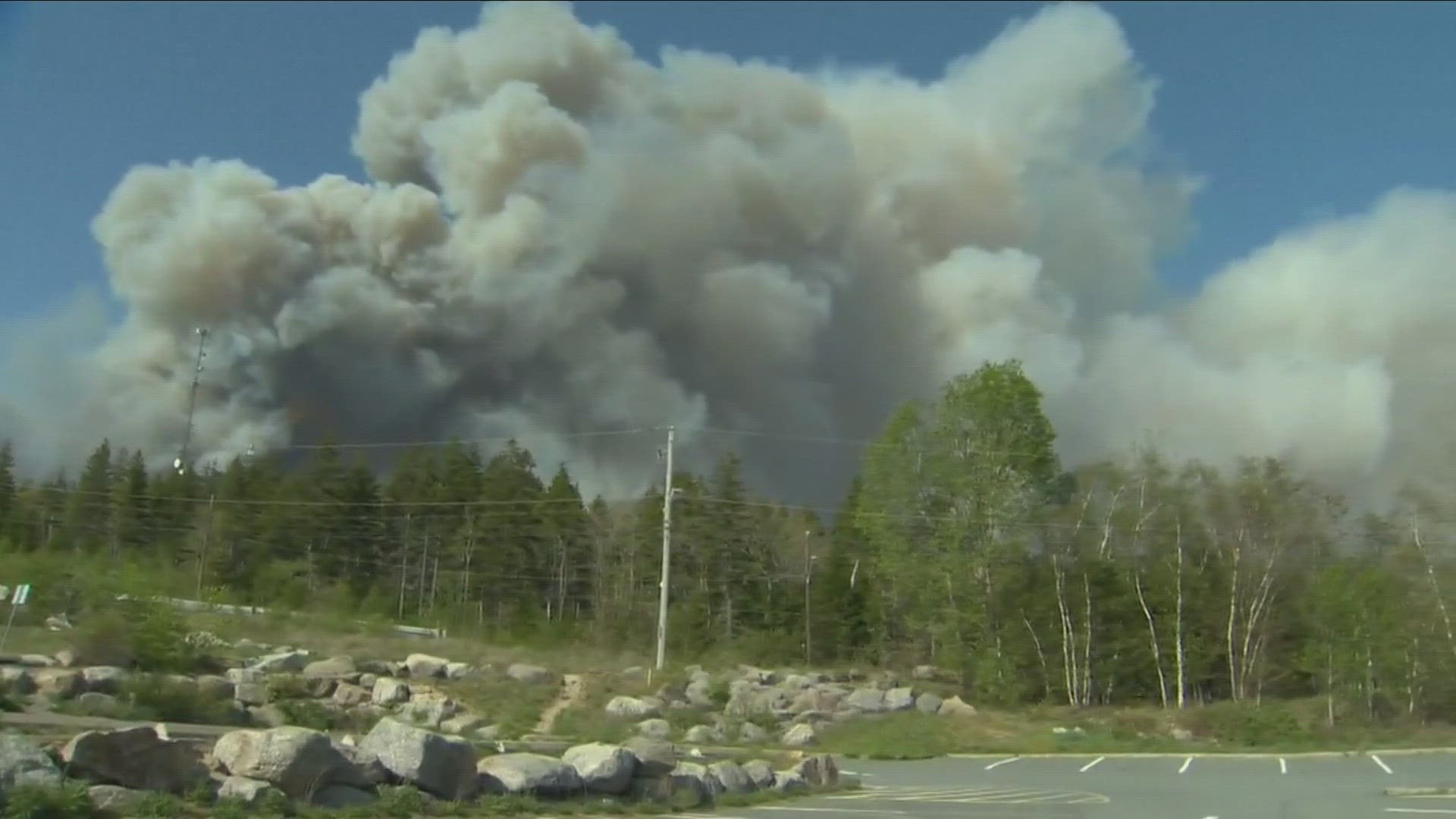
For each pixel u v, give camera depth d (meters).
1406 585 49.53
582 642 64.62
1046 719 44.62
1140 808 18.55
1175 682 51.56
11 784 10.74
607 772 15.77
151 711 22.44
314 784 12.73
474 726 31.33
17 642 28.92
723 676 47.81
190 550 71.94
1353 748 38.66
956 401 52.06
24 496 73.44
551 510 79.94
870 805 18.09
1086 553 52.53
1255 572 51.97
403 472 81.44
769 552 78.31
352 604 60.28
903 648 64.81
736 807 17.14
